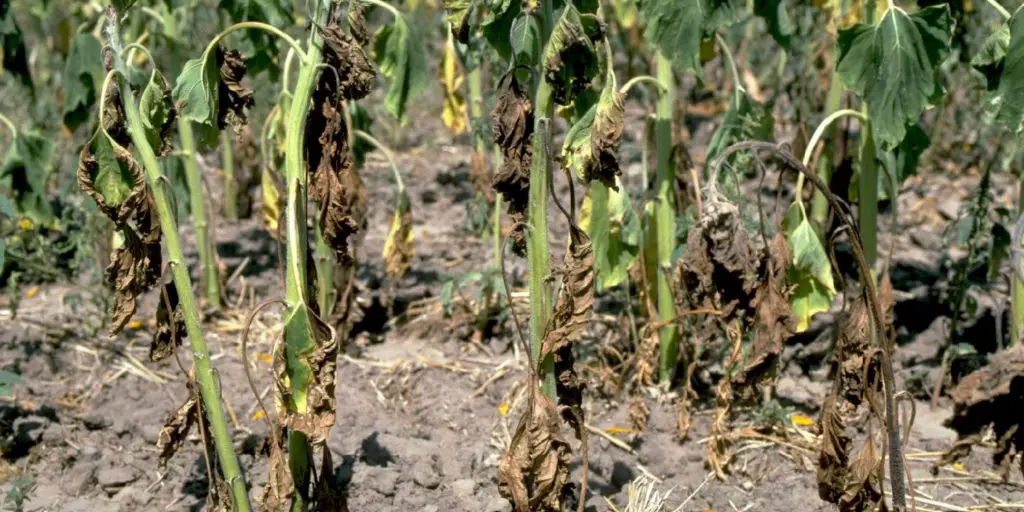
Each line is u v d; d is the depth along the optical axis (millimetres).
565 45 2262
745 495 3250
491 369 4082
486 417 3740
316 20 2475
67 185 4598
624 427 3604
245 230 5496
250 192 5730
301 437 2564
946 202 5598
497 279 4141
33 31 7078
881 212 5484
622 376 3707
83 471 3344
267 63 3695
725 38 6547
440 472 3340
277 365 2361
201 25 5887
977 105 6051
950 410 3748
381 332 4445
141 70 4531
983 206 3842
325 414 2373
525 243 2504
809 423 3568
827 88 5477
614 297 4359
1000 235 3877
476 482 3287
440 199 5961
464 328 4352
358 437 3545
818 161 4414
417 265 4992
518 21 2395
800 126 4496
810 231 3123
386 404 3867
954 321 3830
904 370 3885
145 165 2408
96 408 3789
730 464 3373
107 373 4051
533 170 2412
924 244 5133
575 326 2422
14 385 3898
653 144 3977
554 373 2535
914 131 3467
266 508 2506
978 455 3447
